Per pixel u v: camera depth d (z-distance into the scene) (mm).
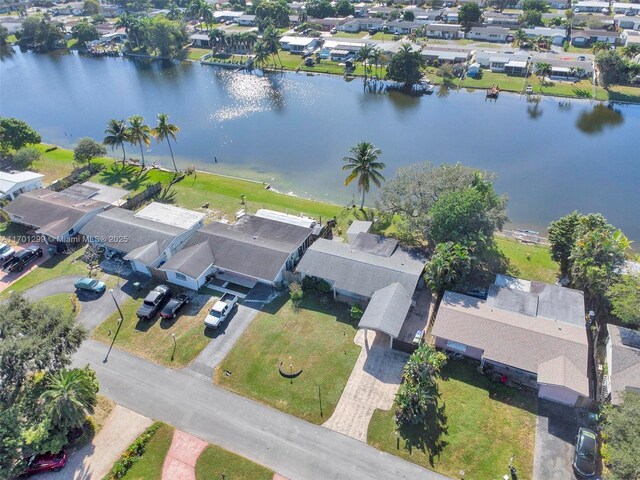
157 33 169500
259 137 110312
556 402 43250
